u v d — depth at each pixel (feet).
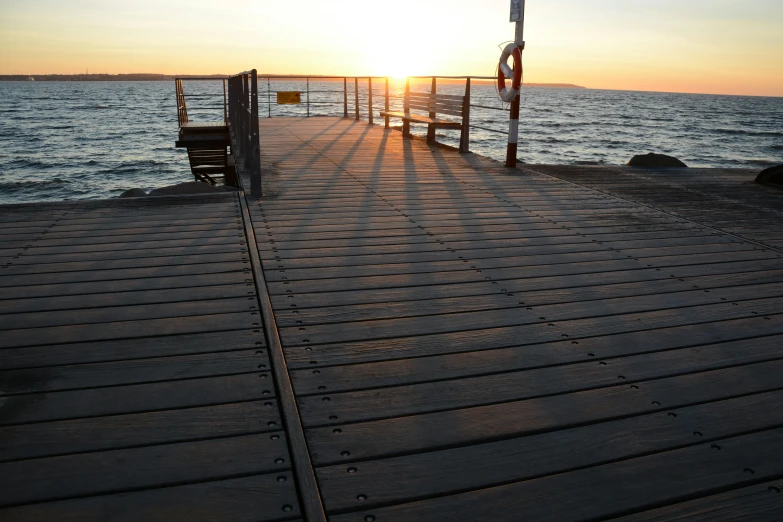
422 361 7.25
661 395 6.55
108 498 4.73
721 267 11.23
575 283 10.17
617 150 80.74
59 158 70.64
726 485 5.05
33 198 47.29
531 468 5.23
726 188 19.72
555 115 188.03
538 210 15.65
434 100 29.63
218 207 15.29
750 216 15.49
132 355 7.24
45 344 7.49
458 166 22.89
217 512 4.61
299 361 7.17
